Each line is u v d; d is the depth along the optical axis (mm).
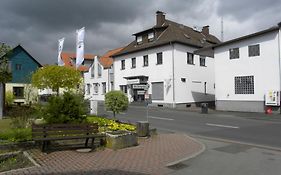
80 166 8047
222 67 30516
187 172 7598
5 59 20078
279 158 9125
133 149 10328
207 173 7516
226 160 8867
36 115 14508
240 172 7594
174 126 17656
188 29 46469
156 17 44375
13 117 14789
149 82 39312
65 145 10531
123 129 13094
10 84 43031
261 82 27250
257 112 27438
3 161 8531
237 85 29172
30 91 32438
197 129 16375
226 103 30078
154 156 9297
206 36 49000
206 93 40969
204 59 41000
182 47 37562
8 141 10086
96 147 10398
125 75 43469
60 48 31609
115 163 8406
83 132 10281
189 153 9734
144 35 42750
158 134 13984
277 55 26016
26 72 44469
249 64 28172
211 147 10867
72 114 11875
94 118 15547
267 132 15141
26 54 44688
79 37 26922
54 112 11625
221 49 30625
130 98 41656
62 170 7629
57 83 25062
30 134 10359
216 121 20406
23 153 9258
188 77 38188
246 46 28422
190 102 38219
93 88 53188
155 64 38594
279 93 25797
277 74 26062
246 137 13562
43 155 9234
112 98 16203
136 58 41594
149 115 24734
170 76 36562
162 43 37125
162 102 37375
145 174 7395
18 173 7336
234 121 20438
